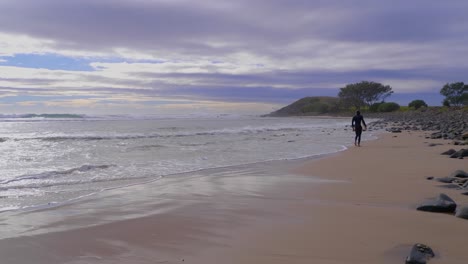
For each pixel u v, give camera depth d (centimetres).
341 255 420
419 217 566
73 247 450
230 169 1095
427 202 616
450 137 2155
